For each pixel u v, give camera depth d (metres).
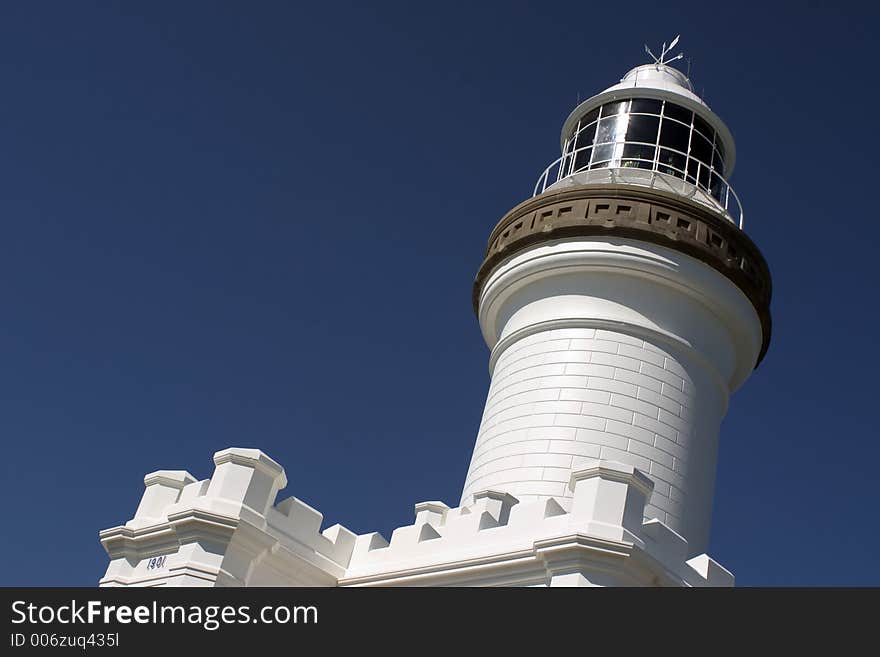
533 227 24.50
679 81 28.00
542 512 17.31
